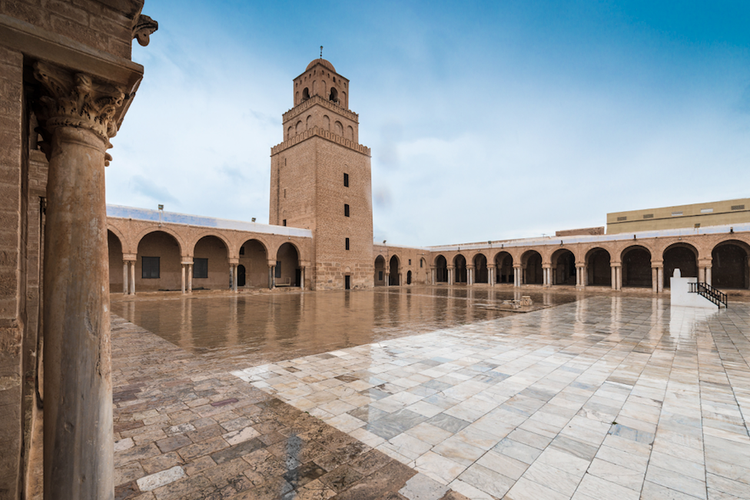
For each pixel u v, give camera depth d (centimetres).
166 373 612
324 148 3241
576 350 795
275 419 429
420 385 556
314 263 3117
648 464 333
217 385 551
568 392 526
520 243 3709
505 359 714
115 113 269
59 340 214
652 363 687
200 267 2719
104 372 229
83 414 217
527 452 354
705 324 1184
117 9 257
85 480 215
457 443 372
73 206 226
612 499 280
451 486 297
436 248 4566
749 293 2411
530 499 280
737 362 695
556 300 2191
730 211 3428
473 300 2177
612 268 3103
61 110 229
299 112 3481
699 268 2678
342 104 3650
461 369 643
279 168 3584
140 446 361
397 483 301
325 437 384
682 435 391
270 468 323
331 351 780
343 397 502
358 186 3597
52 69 220
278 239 2892
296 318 1324
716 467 328
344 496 282
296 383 562
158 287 2477
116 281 2298
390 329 1078
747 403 483
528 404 480
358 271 3531
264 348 808
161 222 2212
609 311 1574
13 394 198
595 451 357
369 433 394
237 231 2620
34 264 406
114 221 2016
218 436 384
